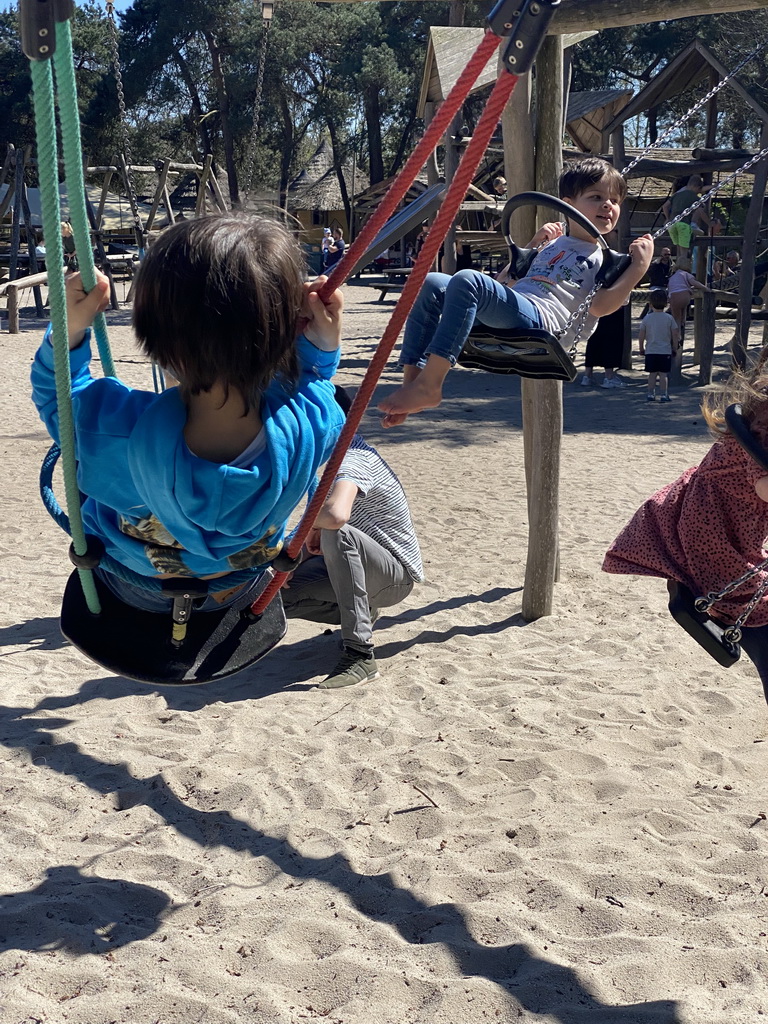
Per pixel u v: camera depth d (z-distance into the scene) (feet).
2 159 173.78
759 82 94.32
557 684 14.99
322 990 8.42
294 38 145.28
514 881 9.91
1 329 71.77
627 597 18.99
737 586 9.01
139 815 11.30
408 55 152.97
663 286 57.52
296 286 6.50
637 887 9.80
